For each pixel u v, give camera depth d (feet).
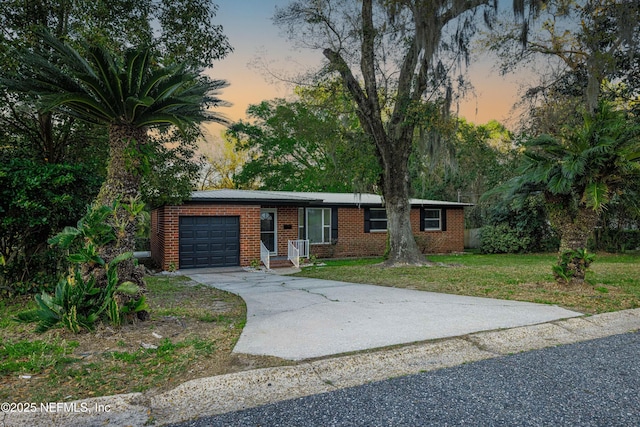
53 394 10.16
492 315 18.69
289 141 85.97
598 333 16.30
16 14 26.78
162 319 17.62
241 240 45.24
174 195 37.68
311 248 55.57
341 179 45.75
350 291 26.61
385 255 45.83
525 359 13.24
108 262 16.16
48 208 22.91
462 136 46.80
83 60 16.67
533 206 59.72
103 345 13.96
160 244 45.80
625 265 40.81
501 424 8.93
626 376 11.66
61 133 31.22
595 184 22.74
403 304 21.71
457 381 11.42
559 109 42.45
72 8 27.30
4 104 28.02
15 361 12.31
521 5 34.01
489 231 63.72
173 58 30.60
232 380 11.06
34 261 24.50
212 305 22.25
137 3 30.07
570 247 25.59
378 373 12.10
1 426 8.69
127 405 9.72
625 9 33.73
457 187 85.35
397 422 9.05
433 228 64.13
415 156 56.44
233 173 106.63
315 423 9.02
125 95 16.57
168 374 11.53
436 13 35.86
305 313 19.72
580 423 8.93
